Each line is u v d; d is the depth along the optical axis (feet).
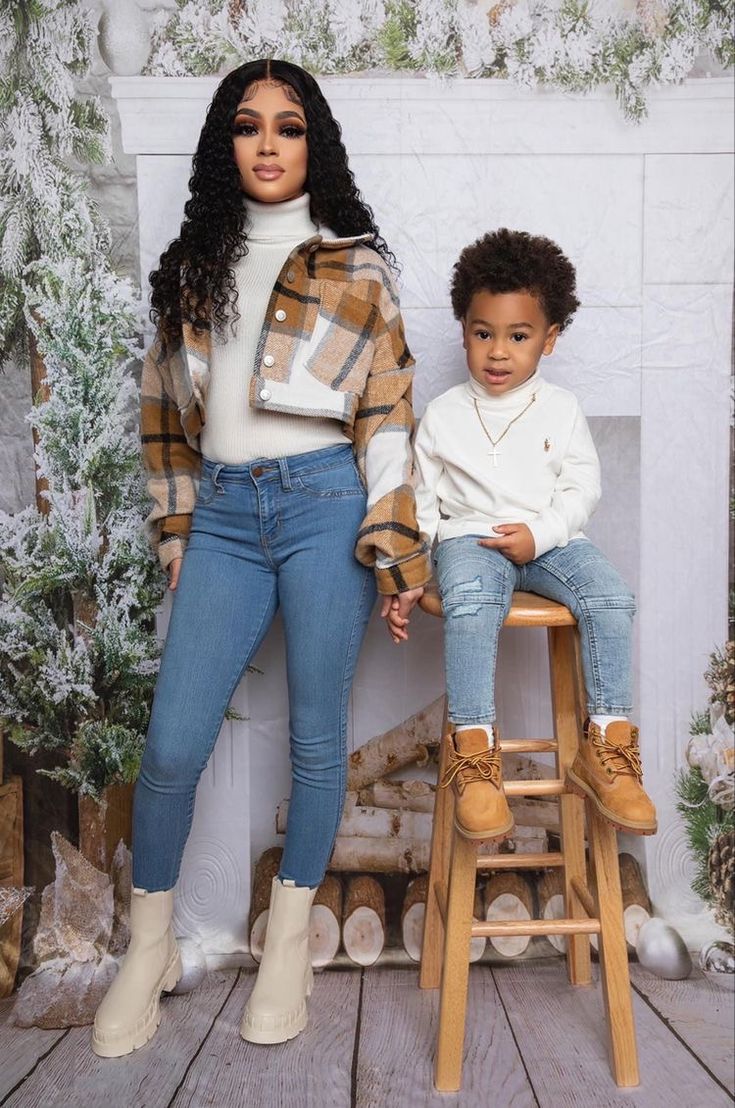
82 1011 4.86
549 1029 4.58
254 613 4.54
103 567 5.33
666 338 5.28
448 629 4.19
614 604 4.18
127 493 5.31
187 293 4.36
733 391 5.31
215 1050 4.43
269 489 4.36
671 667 5.42
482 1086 4.11
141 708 5.38
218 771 5.38
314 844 4.54
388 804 5.41
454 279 4.66
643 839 5.45
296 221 4.49
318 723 4.47
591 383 5.29
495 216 5.18
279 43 5.06
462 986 4.08
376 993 4.99
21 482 5.30
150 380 4.74
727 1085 4.14
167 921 4.65
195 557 4.54
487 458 4.58
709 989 5.12
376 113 5.10
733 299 5.26
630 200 5.19
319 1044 4.46
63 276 5.18
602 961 4.19
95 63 5.07
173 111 5.09
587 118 5.14
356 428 4.54
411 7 5.05
